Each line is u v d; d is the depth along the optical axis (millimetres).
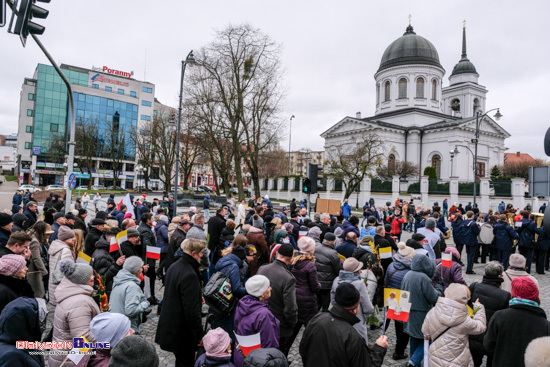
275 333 3793
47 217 10578
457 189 37094
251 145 33844
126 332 3217
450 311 3916
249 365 2713
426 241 8070
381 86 60469
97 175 74875
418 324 4953
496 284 4824
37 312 3148
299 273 5465
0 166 111500
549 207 3250
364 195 38438
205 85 31625
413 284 5043
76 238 6797
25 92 83562
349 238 7340
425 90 56875
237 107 32031
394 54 58438
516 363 3490
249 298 3912
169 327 4203
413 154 53594
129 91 90000
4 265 3648
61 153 62438
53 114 78938
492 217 12789
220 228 9547
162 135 53125
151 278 7648
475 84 61812
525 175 61438
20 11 7000
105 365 3299
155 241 8367
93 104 83188
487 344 3770
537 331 3467
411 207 23875
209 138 32312
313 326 3193
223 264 4980
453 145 50781
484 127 53406
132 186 83125
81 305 3592
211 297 4430
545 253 12094
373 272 6273
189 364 4348
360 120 53188
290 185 46344
